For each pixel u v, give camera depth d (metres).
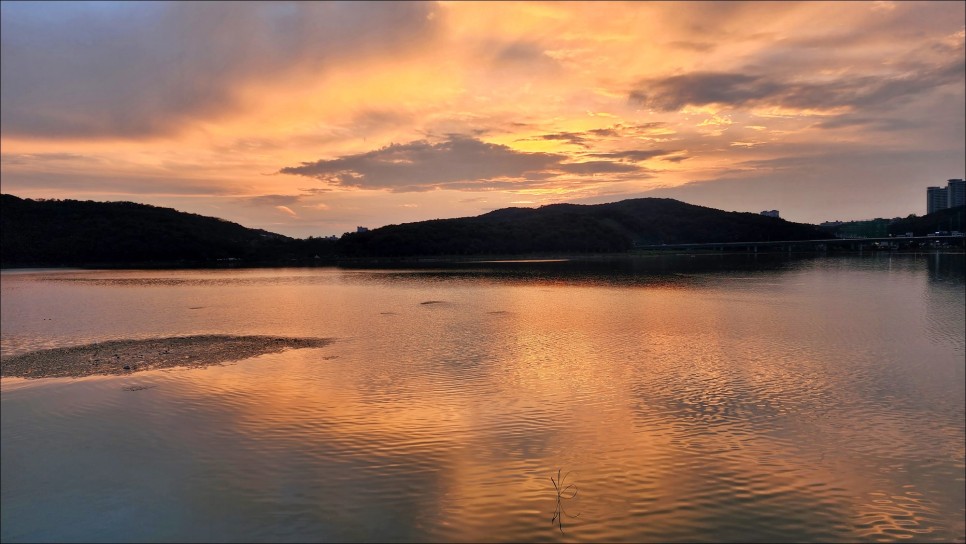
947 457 13.38
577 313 38.50
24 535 10.05
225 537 9.85
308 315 38.88
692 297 49.78
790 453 13.40
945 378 20.16
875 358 23.45
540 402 16.86
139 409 16.34
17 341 29.16
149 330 32.47
